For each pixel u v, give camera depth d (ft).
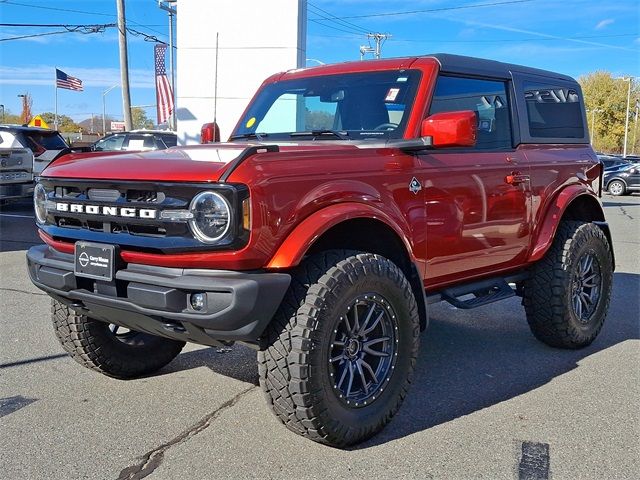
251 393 13.64
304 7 42.55
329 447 11.14
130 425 11.96
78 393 13.52
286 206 10.20
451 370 15.37
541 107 16.88
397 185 12.13
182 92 43.32
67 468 10.32
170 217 10.03
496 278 15.72
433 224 12.97
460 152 13.98
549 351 16.98
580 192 16.93
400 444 11.34
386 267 11.27
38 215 12.48
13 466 10.35
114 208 10.62
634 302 22.86
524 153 15.81
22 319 19.20
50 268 11.68
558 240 16.60
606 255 17.58
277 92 15.79
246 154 10.02
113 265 10.56
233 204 9.67
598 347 17.43
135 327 11.55
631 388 14.21
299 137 14.26
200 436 11.53
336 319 10.48
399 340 11.68
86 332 13.42
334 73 14.96
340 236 11.85
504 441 11.50
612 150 299.99
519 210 15.24
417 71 13.69
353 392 11.17
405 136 12.84
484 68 15.15
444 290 14.28
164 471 10.25
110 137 52.54
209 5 42.27
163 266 10.33
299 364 10.12
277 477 10.11
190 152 11.80
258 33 41.91
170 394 13.53
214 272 9.98
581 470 10.48
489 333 18.65
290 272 10.66
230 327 9.82
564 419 12.48
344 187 11.06
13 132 48.39
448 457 10.86
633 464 10.69
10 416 12.30
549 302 16.28
